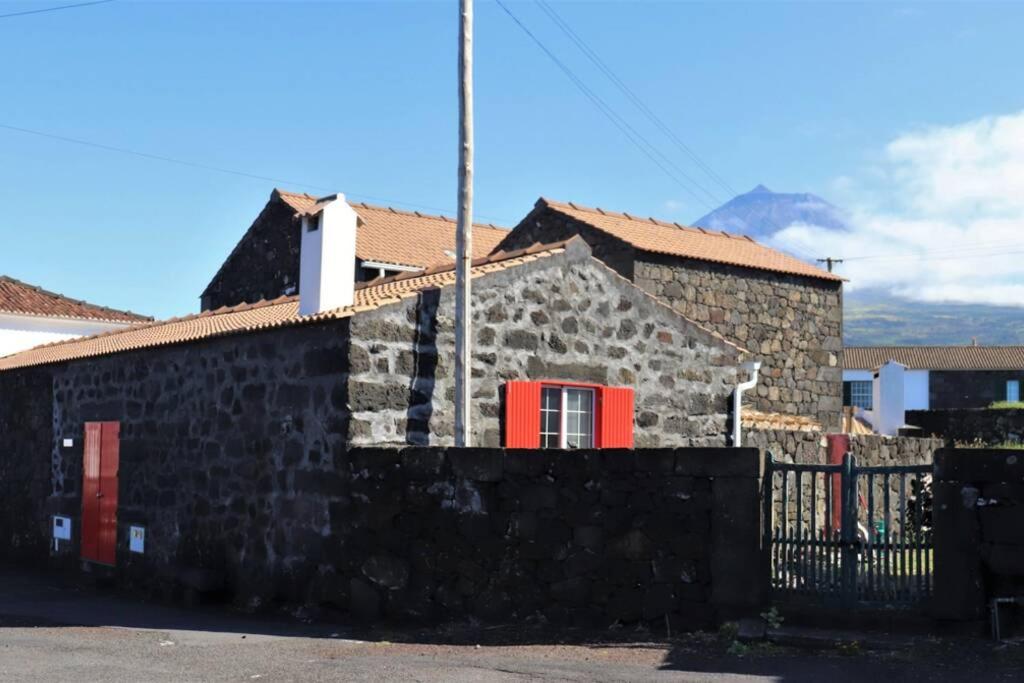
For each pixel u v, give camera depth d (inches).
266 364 469.7
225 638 378.9
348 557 418.0
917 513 319.9
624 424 515.5
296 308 548.7
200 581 475.8
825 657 298.7
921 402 2050.9
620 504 356.5
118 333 706.8
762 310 813.2
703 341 560.1
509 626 368.8
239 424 482.9
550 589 367.2
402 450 404.5
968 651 291.9
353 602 414.3
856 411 1032.2
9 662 327.0
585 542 361.7
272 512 458.0
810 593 329.1
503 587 376.5
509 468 378.6
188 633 393.4
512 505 377.4
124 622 428.8
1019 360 2041.1
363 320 428.8
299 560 440.8
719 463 338.0
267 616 442.9
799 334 835.4
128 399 571.5
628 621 351.9
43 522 651.5
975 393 2030.0
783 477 335.9
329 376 433.7
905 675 271.6
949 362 2060.8
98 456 596.1
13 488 691.4
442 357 454.0
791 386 825.5
